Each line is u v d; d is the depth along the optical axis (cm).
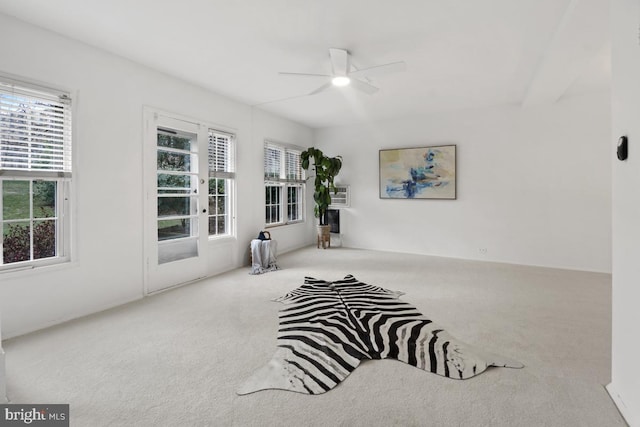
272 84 399
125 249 323
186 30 269
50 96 265
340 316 279
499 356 213
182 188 388
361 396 174
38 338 243
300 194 646
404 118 574
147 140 343
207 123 417
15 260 254
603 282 389
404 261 508
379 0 228
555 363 205
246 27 265
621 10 157
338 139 639
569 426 151
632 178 149
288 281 396
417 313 285
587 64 318
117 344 233
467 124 522
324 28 267
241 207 480
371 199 610
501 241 505
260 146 520
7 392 177
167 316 286
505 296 335
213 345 231
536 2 230
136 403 168
